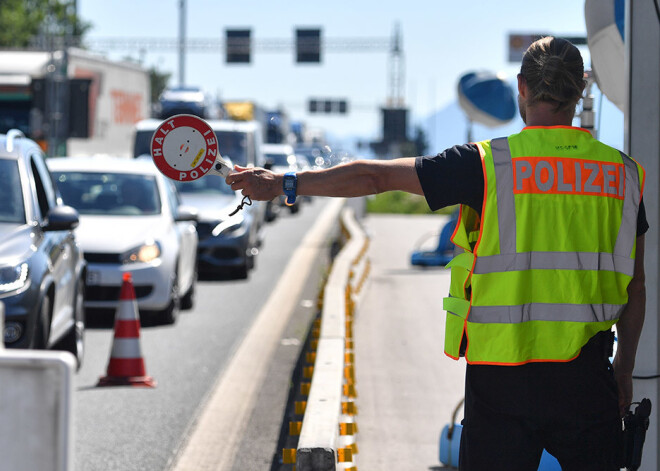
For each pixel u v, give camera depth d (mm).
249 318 22844
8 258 13711
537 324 5680
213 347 19141
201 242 29250
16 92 48781
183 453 12172
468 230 5812
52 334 15070
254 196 5750
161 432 13070
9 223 14664
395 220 62594
